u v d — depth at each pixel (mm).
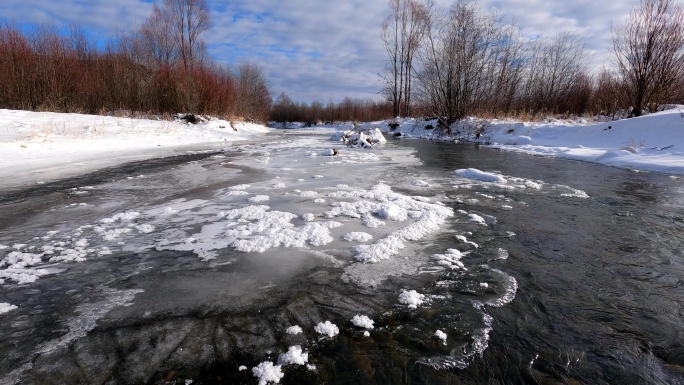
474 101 21859
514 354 2232
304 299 2834
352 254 3664
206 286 3027
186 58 28172
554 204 5637
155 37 28234
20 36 15250
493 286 3066
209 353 2217
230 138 18375
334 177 7629
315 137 21531
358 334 2404
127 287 3006
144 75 20938
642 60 13477
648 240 4137
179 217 4801
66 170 8148
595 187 6820
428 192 6406
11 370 2066
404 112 34156
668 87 13406
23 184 6707
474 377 2041
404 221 4699
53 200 5633
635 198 5977
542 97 23031
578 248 3902
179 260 3514
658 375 2080
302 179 7363
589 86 22188
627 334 2447
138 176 7566
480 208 5410
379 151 12938
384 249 3738
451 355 2215
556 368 2123
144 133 14578
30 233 4211
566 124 14992
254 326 2488
